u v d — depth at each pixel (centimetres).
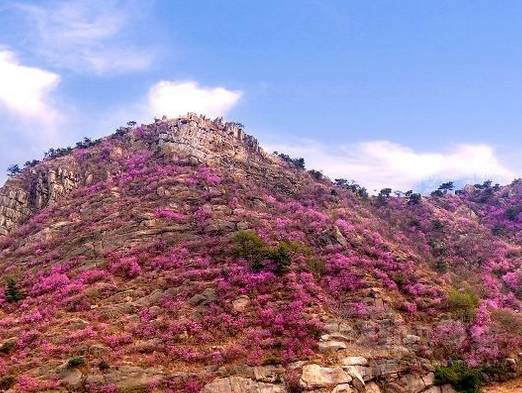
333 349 4744
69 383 4181
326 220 7425
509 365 5072
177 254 6294
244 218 7138
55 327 5056
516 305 6612
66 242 7050
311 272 5991
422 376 4753
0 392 4041
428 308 5653
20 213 8481
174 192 7994
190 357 4553
